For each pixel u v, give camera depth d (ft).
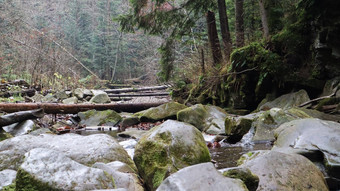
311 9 20.04
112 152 9.46
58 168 6.21
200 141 8.84
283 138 11.04
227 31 34.37
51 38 66.03
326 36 19.48
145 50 104.78
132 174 8.30
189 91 36.01
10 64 55.01
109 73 131.44
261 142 15.12
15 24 63.00
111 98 55.36
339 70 19.51
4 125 17.74
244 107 26.20
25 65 56.29
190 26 34.45
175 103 27.86
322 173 8.40
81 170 6.27
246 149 14.06
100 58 127.03
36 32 65.67
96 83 83.66
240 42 30.14
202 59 34.19
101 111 28.37
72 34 124.06
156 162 8.17
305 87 21.48
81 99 47.96
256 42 25.18
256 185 6.53
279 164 7.66
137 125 26.78
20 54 59.47
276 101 22.22
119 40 121.60
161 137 8.64
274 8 25.25
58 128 24.71
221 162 11.72
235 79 26.12
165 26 33.91
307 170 7.66
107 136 10.36
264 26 25.50
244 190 5.16
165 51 35.32
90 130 24.76
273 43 23.56
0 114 23.44
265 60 23.29
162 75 37.17
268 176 7.23
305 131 10.44
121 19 32.17
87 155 9.22
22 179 6.06
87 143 9.78
